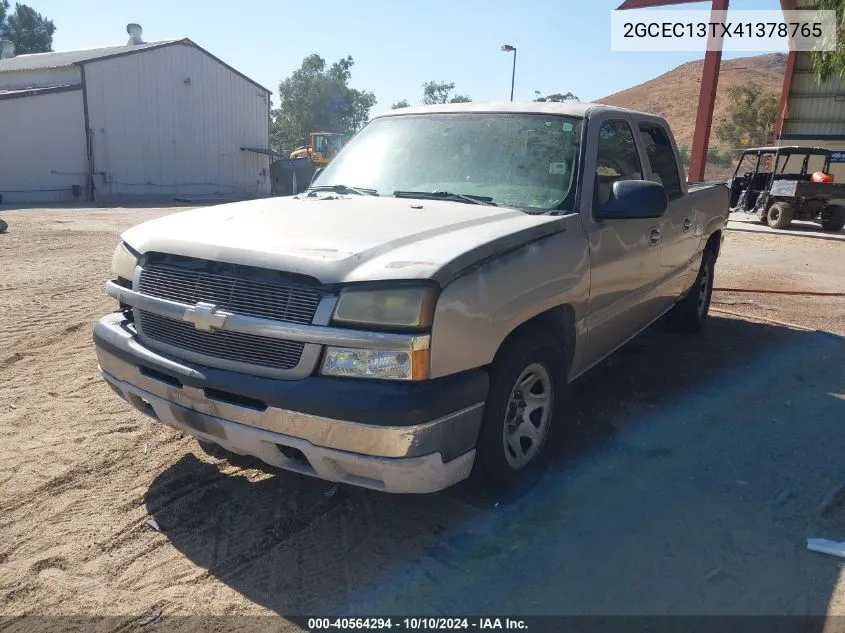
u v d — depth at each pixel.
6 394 4.84
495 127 4.39
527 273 3.26
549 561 3.08
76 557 3.08
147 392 3.30
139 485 3.68
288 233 3.22
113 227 16.06
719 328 7.00
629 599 2.84
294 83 74.19
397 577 2.97
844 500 3.60
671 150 5.52
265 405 2.89
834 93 22.28
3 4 69.75
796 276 10.28
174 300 3.19
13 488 3.61
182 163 33.06
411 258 2.90
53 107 27.78
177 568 3.02
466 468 3.09
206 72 33.59
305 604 2.80
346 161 4.73
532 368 3.45
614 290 4.23
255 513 3.44
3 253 11.06
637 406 4.84
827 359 5.96
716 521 3.40
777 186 17.47
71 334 6.28
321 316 2.81
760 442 4.28
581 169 3.98
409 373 2.76
